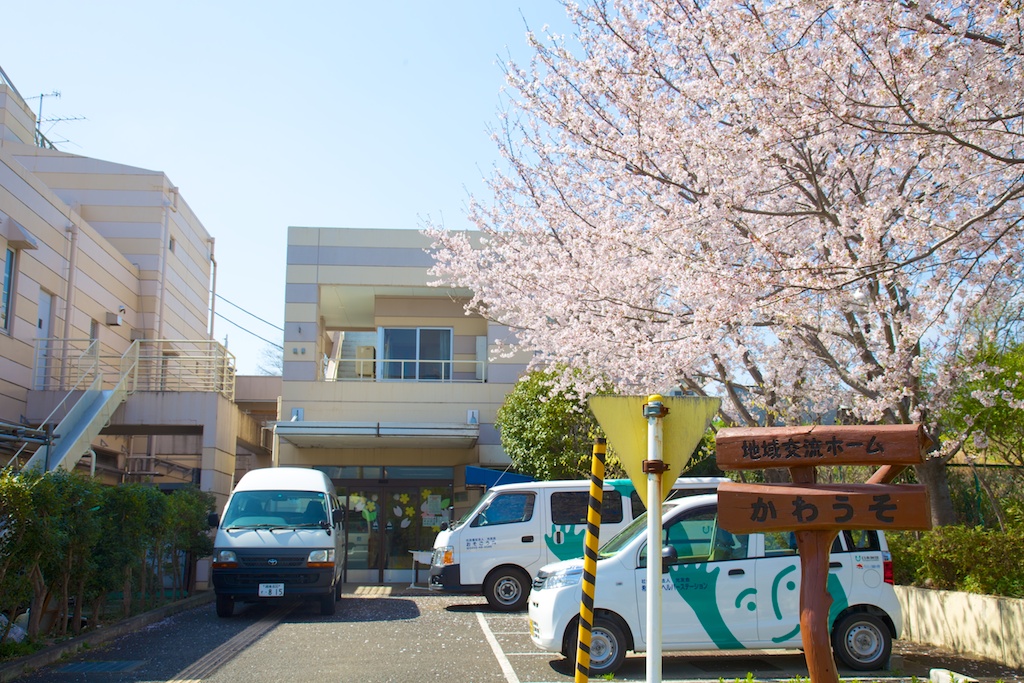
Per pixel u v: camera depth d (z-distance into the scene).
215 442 19.02
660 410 5.55
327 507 15.06
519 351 22.25
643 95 11.48
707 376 13.77
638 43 11.55
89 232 21.59
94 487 11.12
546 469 17.39
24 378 18.23
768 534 9.32
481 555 14.26
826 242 10.28
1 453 15.50
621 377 13.79
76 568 10.68
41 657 9.41
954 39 7.96
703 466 17.58
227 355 21.05
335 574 14.36
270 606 15.47
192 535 16.45
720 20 9.48
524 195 15.05
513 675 8.84
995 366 11.12
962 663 9.62
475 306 18.11
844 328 12.28
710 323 10.16
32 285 18.64
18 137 26.69
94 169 25.52
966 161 9.40
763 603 9.05
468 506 21.61
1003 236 9.10
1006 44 7.83
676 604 9.00
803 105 8.92
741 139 9.83
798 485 5.23
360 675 8.87
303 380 22.00
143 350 24.52
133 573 13.49
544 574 9.59
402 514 21.91
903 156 9.45
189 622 13.17
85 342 21.14
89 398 17.61
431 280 22.41
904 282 9.98
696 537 9.31
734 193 10.29
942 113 9.02
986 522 13.08
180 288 27.25
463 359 23.59
